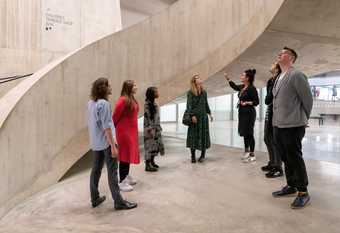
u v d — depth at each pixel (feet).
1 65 18.74
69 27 21.80
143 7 36.60
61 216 9.40
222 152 20.54
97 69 14.58
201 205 10.11
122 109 11.59
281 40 18.28
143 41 16.25
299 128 9.64
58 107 13.00
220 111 59.47
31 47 19.90
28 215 9.55
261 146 23.84
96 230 8.29
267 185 12.25
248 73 15.96
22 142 11.09
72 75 13.56
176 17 17.19
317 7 15.20
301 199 9.72
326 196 10.78
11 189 10.41
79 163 17.85
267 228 8.21
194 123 16.52
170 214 9.37
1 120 10.03
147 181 13.15
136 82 16.10
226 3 18.02
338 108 55.67
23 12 19.52
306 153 20.13
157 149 15.33
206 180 13.16
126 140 11.74
